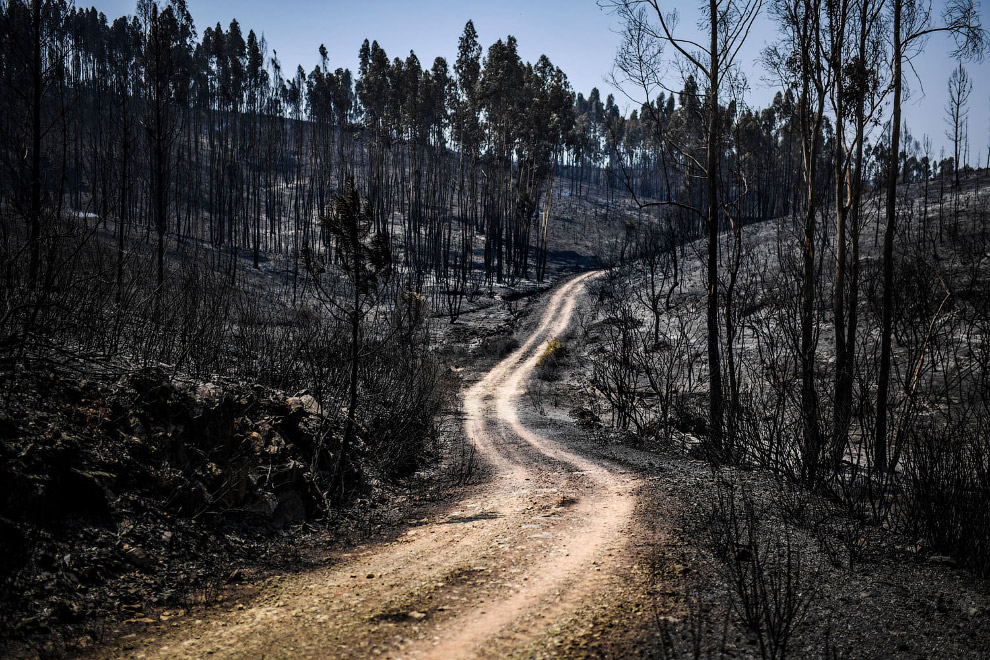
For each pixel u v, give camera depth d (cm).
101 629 545
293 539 891
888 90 1734
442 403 2825
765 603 534
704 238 6731
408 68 7581
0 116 2309
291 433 1098
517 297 6500
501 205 7894
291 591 697
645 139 12450
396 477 1391
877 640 546
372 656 517
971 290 2648
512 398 3544
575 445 1983
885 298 1711
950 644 539
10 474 611
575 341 4844
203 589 672
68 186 5522
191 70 8481
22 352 824
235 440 948
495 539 884
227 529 828
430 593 670
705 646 523
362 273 1102
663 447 1864
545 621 582
